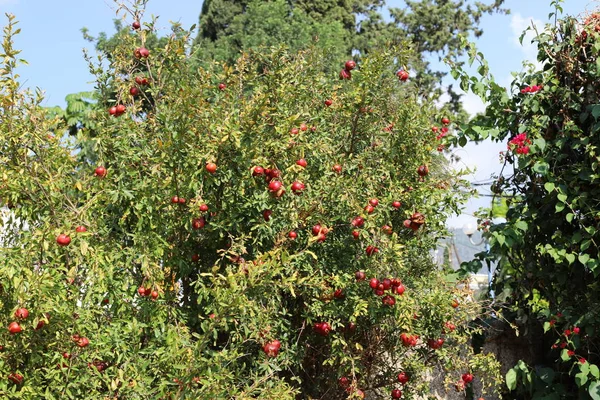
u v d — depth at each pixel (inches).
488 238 197.6
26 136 137.1
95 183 149.4
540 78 197.3
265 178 157.3
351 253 169.8
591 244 186.1
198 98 154.5
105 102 174.4
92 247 137.4
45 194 134.0
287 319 173.2
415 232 189.0
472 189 190.1
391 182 178.4
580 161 191.3
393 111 189.6
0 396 124.2
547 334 208.5
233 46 653.3
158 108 164.1
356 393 160.7
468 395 212.7
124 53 174.2
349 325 170.6
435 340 183.0
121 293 143.3
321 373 181.6
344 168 176.4
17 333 126.8
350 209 164.9
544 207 195.5
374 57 178.2
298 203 159.8
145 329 145.9
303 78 183.6
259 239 163.8
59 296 128.6
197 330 163.3
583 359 177.5
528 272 199.5
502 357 219.0
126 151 156.2
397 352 185.3
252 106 151.1
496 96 199.0
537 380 194.2
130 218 159.3
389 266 161.8
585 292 188.5
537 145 188.9
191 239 166.9
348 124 190.2
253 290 138.6
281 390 137.5
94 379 131.3
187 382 123.6
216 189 160.4
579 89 195.2
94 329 135.6
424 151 184.9
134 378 130.6
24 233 136.6
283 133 154.0
